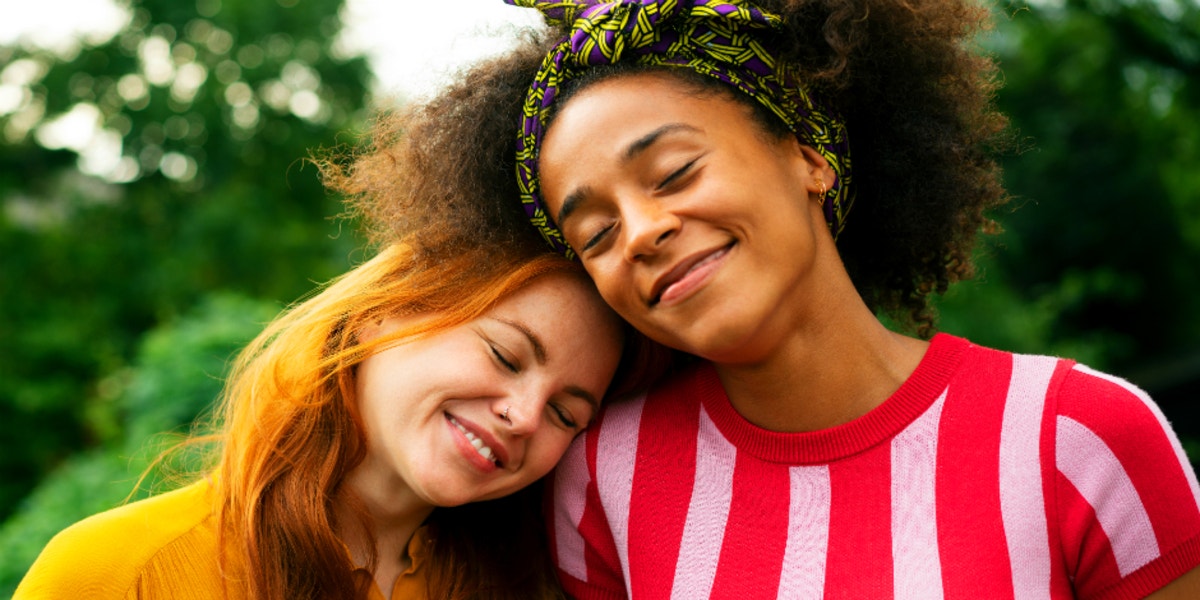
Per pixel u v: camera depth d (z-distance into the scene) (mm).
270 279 10781
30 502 4320
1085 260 12695
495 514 1753
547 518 1725
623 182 1358
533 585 1727
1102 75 10688
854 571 1376
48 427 8820
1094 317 13086
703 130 1354
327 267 10648
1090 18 9938
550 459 1597
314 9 12461
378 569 1662
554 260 1567
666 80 1374
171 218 11617
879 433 1418
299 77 12523
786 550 1430
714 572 1472
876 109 1587
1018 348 8062
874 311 1810
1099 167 12273
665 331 1391
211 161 12031
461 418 1536
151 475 3383
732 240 1346
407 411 1541
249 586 1539
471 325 1535
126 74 12172
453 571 1699
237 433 1684
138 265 10961
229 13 12227
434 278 1587
